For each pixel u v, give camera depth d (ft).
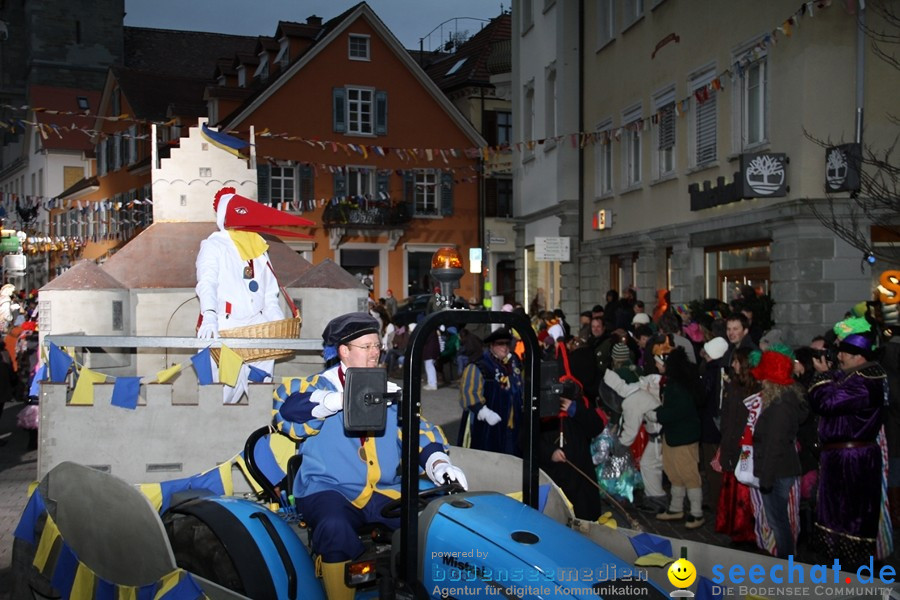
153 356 32.53
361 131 126.31
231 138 36.65
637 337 38.17
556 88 85.66
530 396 13.50
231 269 27.32
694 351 37.11
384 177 127.95
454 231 132.77
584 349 32.40
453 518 11.91
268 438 17.43
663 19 66.33
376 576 13.05
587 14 81.35
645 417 30.50
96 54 214.48
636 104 71.15
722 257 59.16
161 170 35.55
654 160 68.08
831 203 45.16
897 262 43.98
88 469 14.53
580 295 83.10
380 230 128.36
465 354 59.26
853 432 21.86
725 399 26.12
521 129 97.76
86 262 29.68
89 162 175.42
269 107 121.80
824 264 47.62
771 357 23.56
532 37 93.66
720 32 57.88
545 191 90.17
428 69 157.58
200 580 12.37
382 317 73.87
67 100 195.72
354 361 14.44
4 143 228.02
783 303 49.37
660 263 67.00
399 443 14.51
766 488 23.12
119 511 13.65
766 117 53.21
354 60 125.49
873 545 21.76
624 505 31.27
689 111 62.23
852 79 47.78
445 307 13.33
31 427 40.40
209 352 22.20
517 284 99.55
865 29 45.70
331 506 13.58
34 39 211.20
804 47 48.01
